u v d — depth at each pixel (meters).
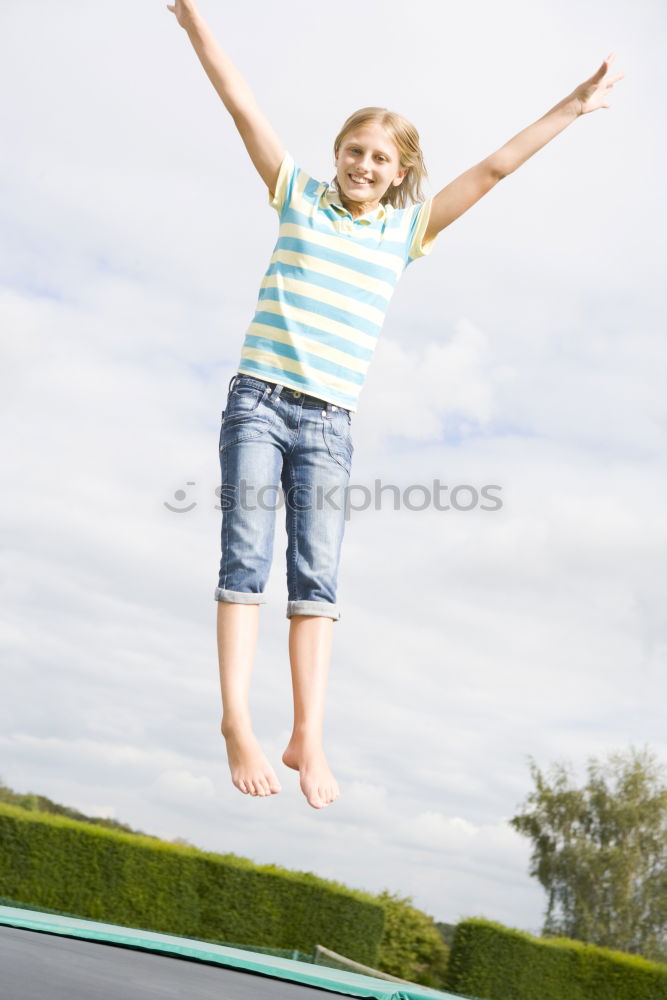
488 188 1.85
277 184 1.80
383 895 10.98
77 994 1.25
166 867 7.77
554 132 1.84
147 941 2.46
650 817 13.23
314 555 1.67
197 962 2.43
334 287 1.77
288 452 1.71
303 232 1.79
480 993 8.46
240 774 1.54
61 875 7.45
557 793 13.63
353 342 1.76
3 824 7.38
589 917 12.95
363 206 1.85
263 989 1.88
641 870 13.10
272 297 1.76
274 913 7.95
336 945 8.02
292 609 1.67
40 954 1.60
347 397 1.75
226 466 1.68
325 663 1.65
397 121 1.84
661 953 12.64
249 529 1.63
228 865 7.92
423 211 1.88
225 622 1.61
